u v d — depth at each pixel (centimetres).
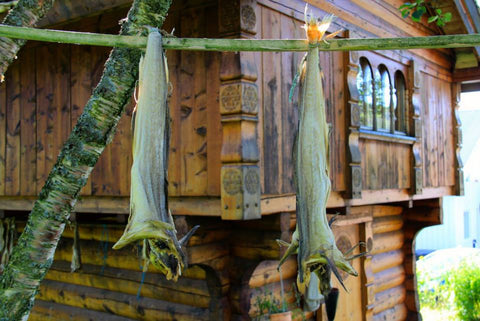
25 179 668
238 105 470
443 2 772
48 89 643
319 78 209
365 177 693
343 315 770
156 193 201
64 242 781
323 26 205
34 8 294
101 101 247
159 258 192
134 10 256
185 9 527
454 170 964
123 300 693
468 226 2317
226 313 587
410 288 971
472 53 923
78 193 251
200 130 513
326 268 202
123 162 573
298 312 676
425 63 867
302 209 207
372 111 726
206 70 511
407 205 830
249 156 474
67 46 625
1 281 246
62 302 770
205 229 559
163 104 206
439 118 916
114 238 714
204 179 508
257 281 627
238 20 477
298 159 210
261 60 518
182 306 632
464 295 1166
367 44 203
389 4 739
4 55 284
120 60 249
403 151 795
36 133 656
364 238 819
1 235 758
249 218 471
